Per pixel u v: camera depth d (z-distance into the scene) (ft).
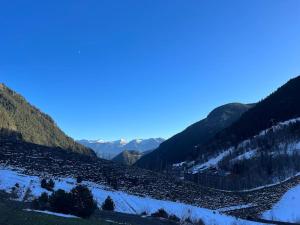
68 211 111.45
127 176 280.31
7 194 141.69
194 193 291.79
